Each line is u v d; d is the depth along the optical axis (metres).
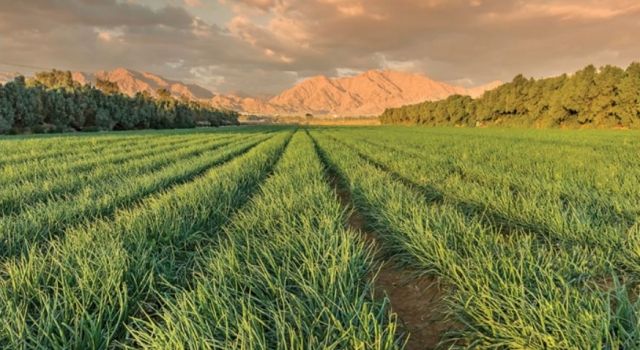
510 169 12.98
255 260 4.81
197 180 11.12
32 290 3.98
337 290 3.86
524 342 3.13
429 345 3.79
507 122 90.06
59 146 27.58
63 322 3.18
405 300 4.75
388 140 35.69
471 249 4.93
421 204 7.42
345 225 7.85
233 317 3.32
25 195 9.29
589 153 18.34
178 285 4.42
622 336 3.05
